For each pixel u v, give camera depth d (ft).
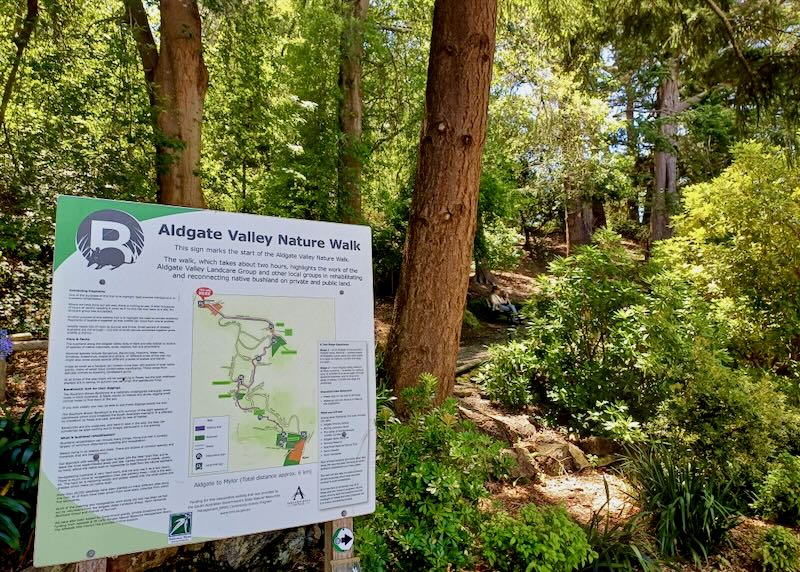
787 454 12.89
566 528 8.29
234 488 5.59
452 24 13.61
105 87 15.66
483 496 8.20
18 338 13.92
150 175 17.66
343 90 31.14
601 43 24.79
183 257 5.68
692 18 20.08
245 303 5.93
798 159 19.49
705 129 48.11
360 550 6.80
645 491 11.54
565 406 16.62
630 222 63.00
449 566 8.27
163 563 7.34
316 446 6.11
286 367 6.06
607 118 34.42
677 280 17.03
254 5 19.75
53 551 4.75
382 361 14.46
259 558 8.21
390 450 8.11
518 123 33.81
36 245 16.53
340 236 6.66
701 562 9.99
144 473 5.19
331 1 29.35
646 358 14.66
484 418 15.20
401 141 37.35
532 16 27.09
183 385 5.46
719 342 16.49
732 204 20.03
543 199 43.37
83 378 5.04
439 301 13.69
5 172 15.34
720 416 12.20
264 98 21.57
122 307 5.30
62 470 4.87
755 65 19.95
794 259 18.74
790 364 19.34
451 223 13.67
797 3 28.96
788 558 9.87
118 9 17.78
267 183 25.88
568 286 17.29
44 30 15.21
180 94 17.46
